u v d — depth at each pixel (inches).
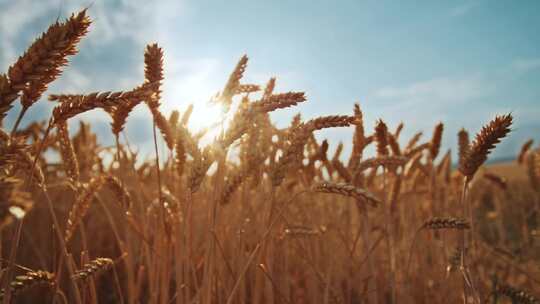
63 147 22.7
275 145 25.3
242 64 24.3
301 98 19.6
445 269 30.2
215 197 22.3
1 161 13.1
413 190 40.6
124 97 15.0
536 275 38.2
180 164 24.7
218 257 25.6
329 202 38.7
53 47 12.4
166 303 24.4
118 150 23.5
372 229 34.9
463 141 32.6
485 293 34.0
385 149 28.1
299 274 38.1
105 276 40.3
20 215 8.2
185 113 27.7
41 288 34.2
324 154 31.8
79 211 22.8
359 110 27.8
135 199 34.0
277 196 30.4
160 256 24.1
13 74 12.3
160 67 20.3
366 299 33.0
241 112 20.1
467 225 22.7
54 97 19.7
